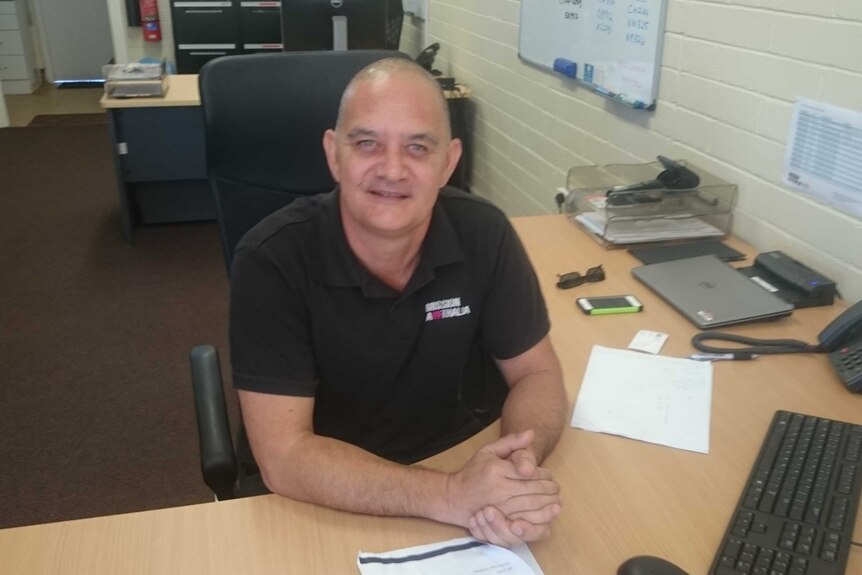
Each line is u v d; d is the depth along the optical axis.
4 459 2.25
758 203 1.82
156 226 4.09
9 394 2.57
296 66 1.49
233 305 1.16
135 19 5.67
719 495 1.05
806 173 1.65
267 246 1.17
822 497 1.02
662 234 1.91
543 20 2.94
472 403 1.62
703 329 1.48
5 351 2.84
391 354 1.23
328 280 1.17
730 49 1.85
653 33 2.14
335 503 1.02
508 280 1.28
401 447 1.38
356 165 1.11
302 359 1.17
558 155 2.97
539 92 3.09
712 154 1.97
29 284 3.39
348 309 1.19
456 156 1.23
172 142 3.71
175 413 2.49
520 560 0.94
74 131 5.82
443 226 1.23
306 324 1.19
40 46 7.14
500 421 1.24
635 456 1.13
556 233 1.99
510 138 3.49
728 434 1.18
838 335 1.38
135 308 3.19
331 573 0.93
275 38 5.68
